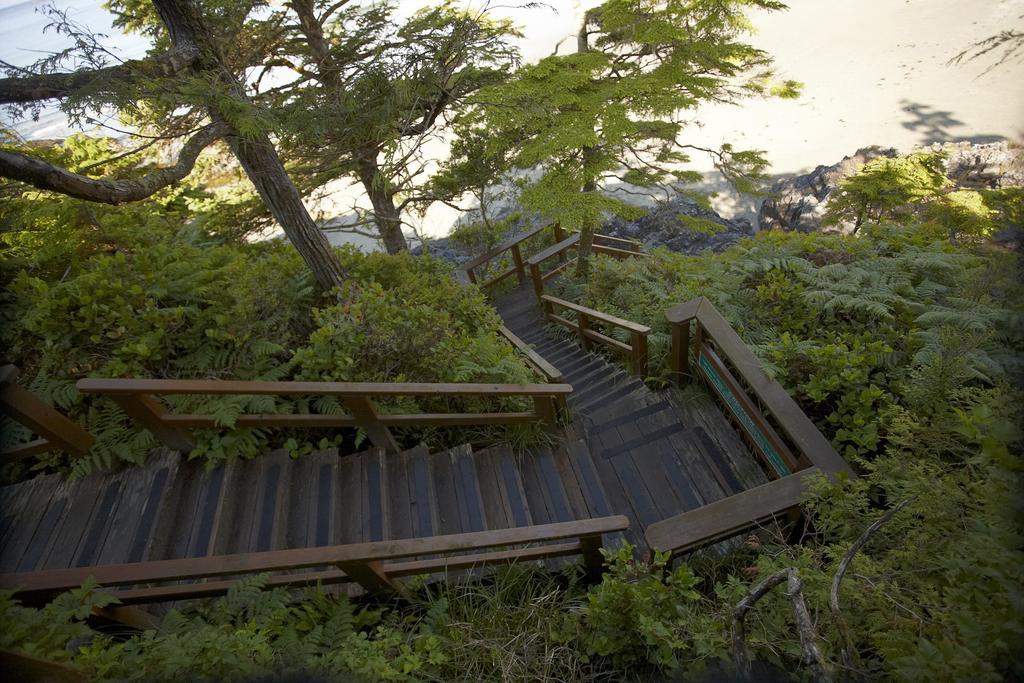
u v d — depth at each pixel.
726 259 6.15
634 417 4.66
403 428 4.27
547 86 8.80
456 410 4.66
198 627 2.38
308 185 8.28
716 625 2.21
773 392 3.42
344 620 2.59
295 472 3.62
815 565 2.30
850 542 2.37
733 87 10.00
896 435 3.00
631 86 8.69
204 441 3.53
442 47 7.11
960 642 1.63
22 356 4.14
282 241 7.45
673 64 9.02
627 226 14.72
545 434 4.35
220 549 3.13
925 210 8.30
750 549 3.15
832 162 16.59
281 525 3.29
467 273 10.27
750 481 3.83
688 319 4.36
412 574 2.86
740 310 5.07
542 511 3.82
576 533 2.68
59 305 3.85
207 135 4.06
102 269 4.29
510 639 2.66
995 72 16.30
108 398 3.73
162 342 4.08
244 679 2.03
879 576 2.02
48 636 1.88
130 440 3.49
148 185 3.45
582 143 8.16
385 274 6.61
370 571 2.63
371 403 3.65
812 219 13.86
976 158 11.02
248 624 2.27
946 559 1.81
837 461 2.89
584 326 6.80
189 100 3.96
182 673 1.97
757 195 9.85
